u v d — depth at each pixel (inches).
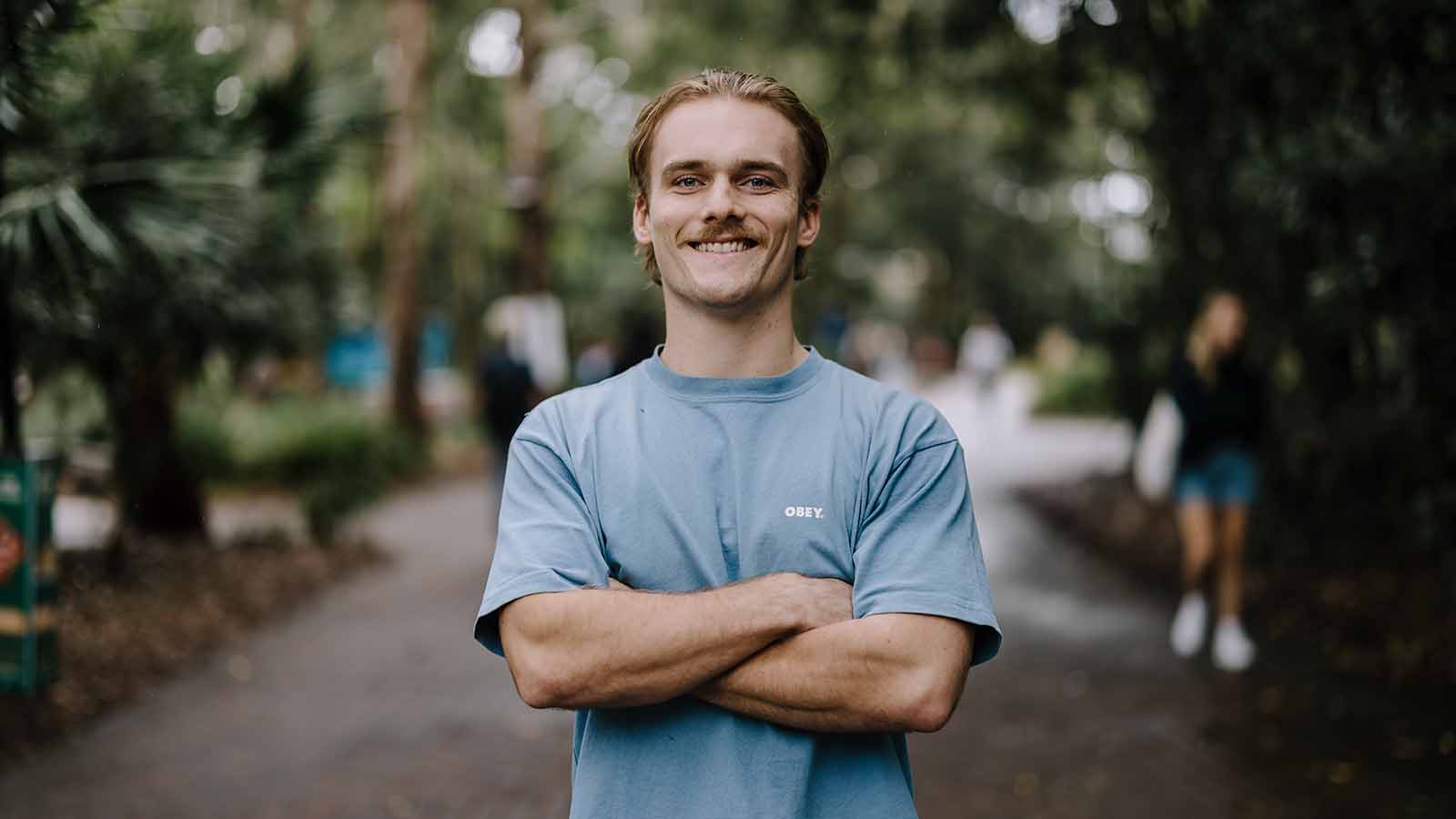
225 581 331.3
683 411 66.9
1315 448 331.3
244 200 230.7
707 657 62.2
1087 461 701.9
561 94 928.3
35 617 183.6
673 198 66.9
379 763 199.6
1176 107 297.4
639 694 62.8
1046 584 362.3
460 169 1005.8
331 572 368.2
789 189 67.5
